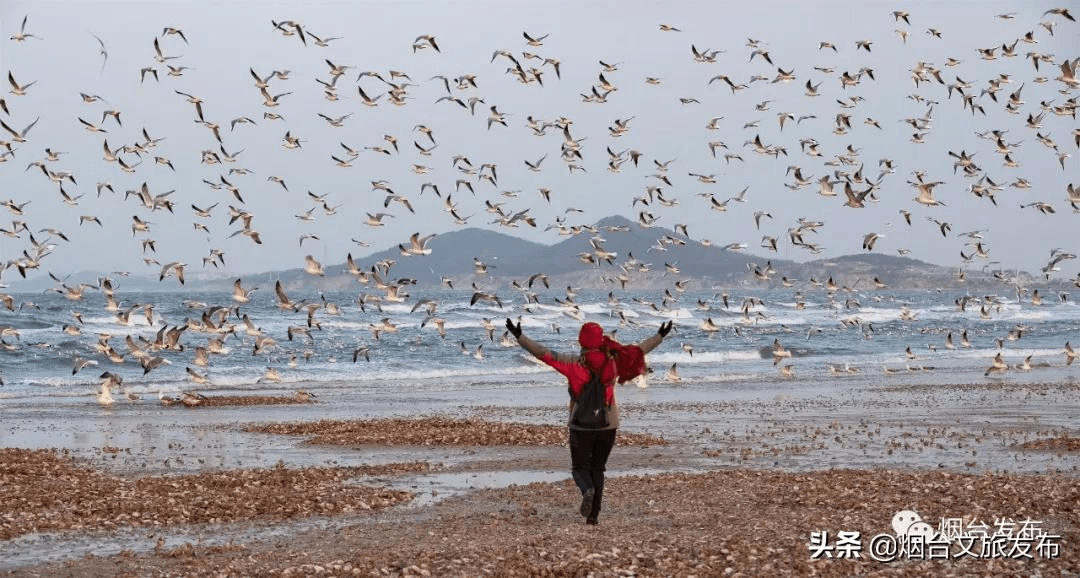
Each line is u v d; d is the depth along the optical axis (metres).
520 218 34.41
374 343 61.94
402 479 17.95
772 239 37.97
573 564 10.96
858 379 45.09
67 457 20.91
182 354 52.44
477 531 13.16
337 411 31.92
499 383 43.12
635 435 23.80
